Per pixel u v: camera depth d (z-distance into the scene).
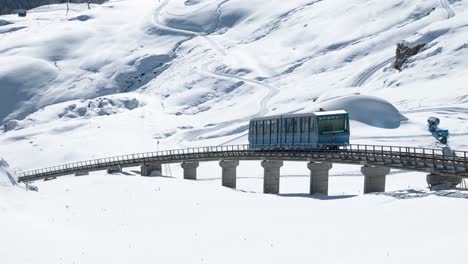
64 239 29.00
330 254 25.12
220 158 69.81
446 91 147.38
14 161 168.12
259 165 95.75
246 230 32.06
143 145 165.62
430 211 28.91
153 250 28.08
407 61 191.25
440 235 24.89
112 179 52.97
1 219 30.84
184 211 38.69
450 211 28.11
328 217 33.28
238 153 67.88
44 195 41.97
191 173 76.56
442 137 54.41
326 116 56.53
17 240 27.55
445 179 42.28
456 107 128.88
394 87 169.88
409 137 107.12
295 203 40.44
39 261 25.25
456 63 172.50
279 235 30.16
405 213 29.77
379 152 48.78
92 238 30.20
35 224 31.23
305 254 25.69
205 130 179.50
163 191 46.62
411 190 38.50
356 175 76.44
